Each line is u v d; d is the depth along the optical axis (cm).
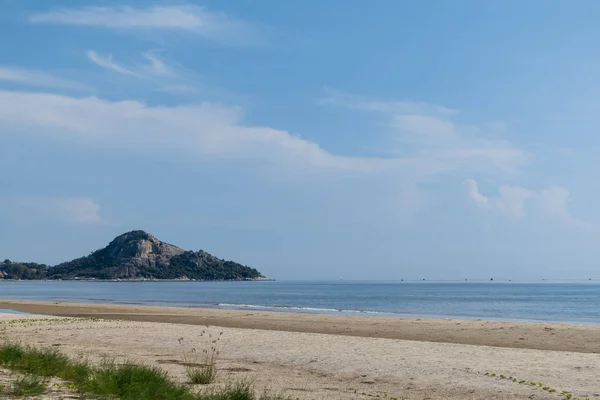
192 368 1895
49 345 2523
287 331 3481
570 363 2089
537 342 2970
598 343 2914
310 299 11625
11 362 1645
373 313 6612
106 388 1259
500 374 1861
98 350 2367
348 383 1708
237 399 1289
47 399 1121
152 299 10875
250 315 5000
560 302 10594
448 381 1742
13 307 6481
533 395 1537
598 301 10981
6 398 1098
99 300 10044
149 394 1259
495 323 4138
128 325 3591
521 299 12100
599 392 1577
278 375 1827
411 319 4541
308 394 1493
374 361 2138
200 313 5309
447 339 3119
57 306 6688
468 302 10444
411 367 2002
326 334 3128
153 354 2270
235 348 2500
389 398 1472
